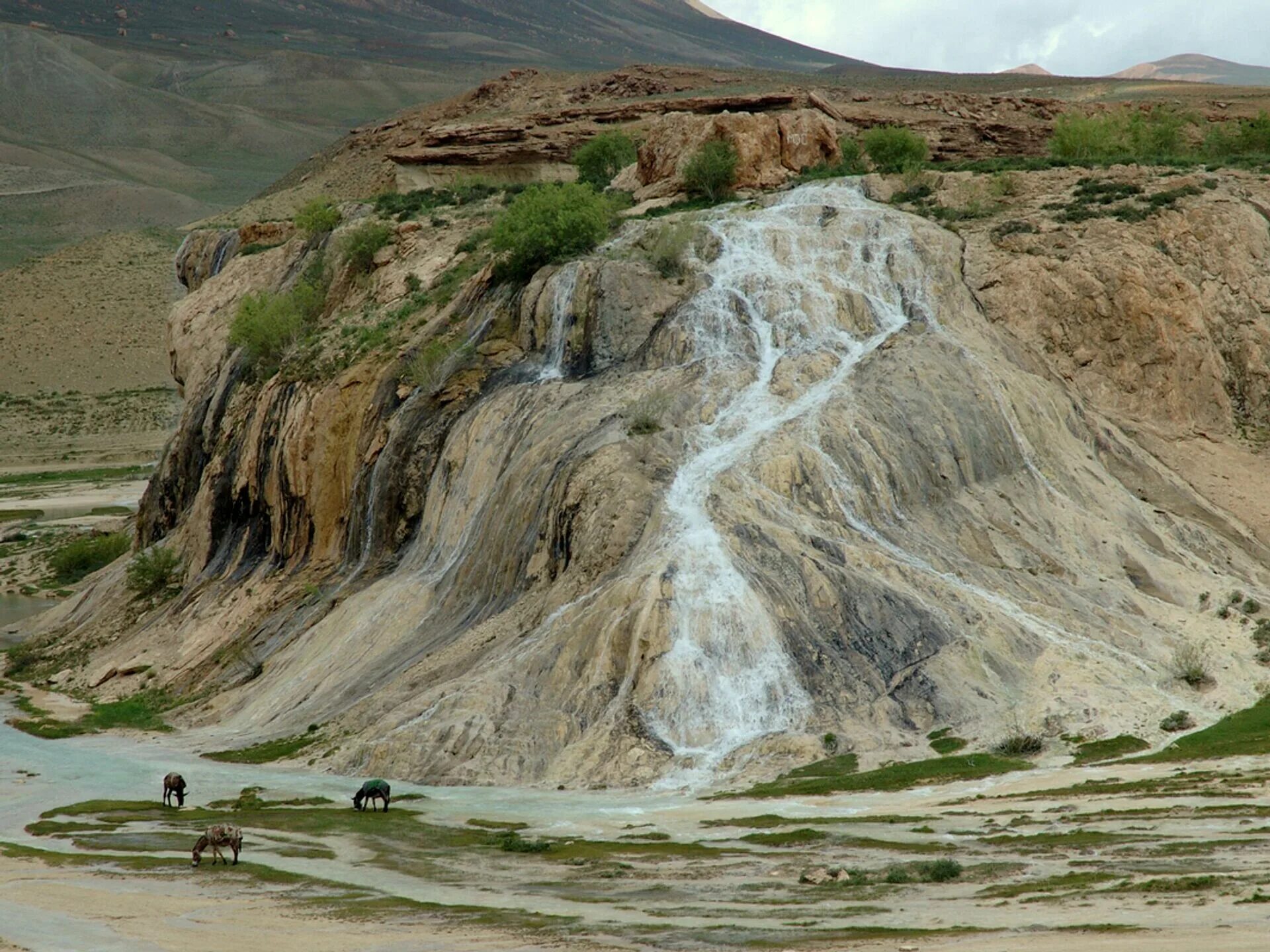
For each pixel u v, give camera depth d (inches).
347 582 2330.2
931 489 1991.9
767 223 2615.7
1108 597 1861.5
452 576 2121.1
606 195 3132.4
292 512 2583.7
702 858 1122.0
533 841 1219.9
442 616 2053.4
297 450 2578.7
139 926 936.3
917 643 1653.5
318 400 2600.9
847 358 2233.0
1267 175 2819.9
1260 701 1560.0
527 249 2630.4
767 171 3107.8
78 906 1008.2
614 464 1947.6
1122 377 2386.8
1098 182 2795.3
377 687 1861.5
